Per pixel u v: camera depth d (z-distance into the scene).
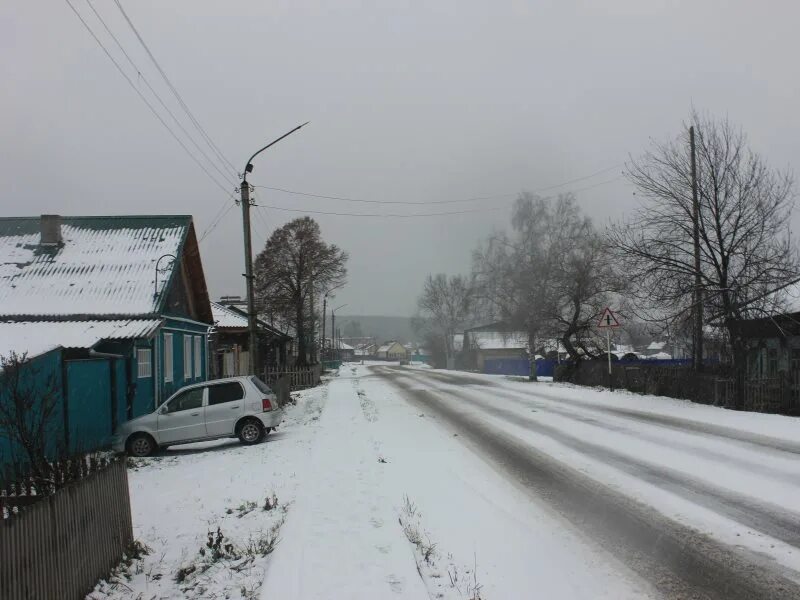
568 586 5.18
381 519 6.87
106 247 20.95
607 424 14.46
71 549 5.00
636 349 64.94
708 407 17.58
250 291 19.12
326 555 5.70
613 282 30.02
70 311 18.08
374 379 41.38
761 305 18.28
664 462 9.92
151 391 18.91
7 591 4.02
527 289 35.50
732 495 7.82
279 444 13.71
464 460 10.59
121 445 13.98
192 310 24.14
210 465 11.73
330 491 8.23
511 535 6.54
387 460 10.63
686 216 19.28
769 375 18.19
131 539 6.52
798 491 7.96
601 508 7.44
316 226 43.00
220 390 14.44
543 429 13.96
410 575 5.20
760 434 12.52
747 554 5.77
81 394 13.77
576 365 31.47
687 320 19.45
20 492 6.13
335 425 15.62
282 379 24.09
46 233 20.94
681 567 5.52
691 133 19.14
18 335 13.65
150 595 5.30
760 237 18.53
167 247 20.83
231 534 7.04
